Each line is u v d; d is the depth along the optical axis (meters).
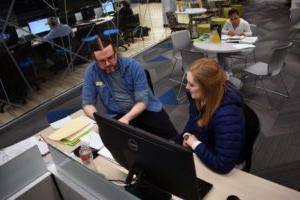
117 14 7.29
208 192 1.32
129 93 2.18
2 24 5.02
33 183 1.31
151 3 11.25
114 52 2.04
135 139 1.12
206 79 1.43
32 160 1.30
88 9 7.07
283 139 2.92
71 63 6.13
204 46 3.88
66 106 4.62
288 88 3.97
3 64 4.60
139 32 7.70
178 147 0.99
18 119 4.42
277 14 8.43
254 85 4.14
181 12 7.24
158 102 2.36
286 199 1.23
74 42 6.17
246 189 1.31
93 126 2.00
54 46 5.84
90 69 2.17
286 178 2.42
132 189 1.22
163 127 2.29
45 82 5.70
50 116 4.36
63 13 6.45
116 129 1.20
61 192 1.40
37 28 5.92
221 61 4.07
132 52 6.82
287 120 3.23
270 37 6.36
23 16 5.69
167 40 7.48
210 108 1.47
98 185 1.15
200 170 1.46
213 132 1.51
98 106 2.25
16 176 1.26
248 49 3.81
